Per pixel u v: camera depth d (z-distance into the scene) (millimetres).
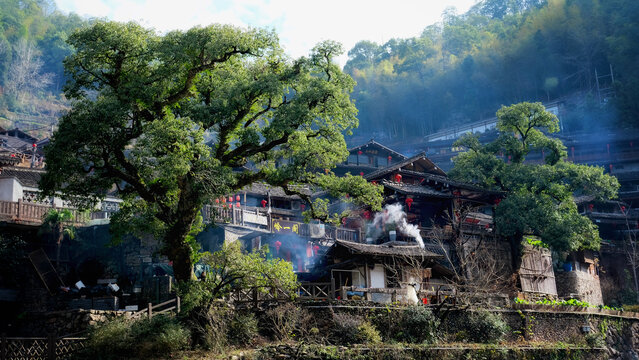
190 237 22000
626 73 78938
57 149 19062
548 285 41688
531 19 97188
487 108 95562
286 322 22844
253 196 40344
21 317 23594
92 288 26016
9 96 87812
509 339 29000
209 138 37719
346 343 23094
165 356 19422
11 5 100188
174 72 20812
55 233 28719
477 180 41344
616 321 36031
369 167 54469
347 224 38031
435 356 24234
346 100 22109
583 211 55469
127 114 20031
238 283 22156
